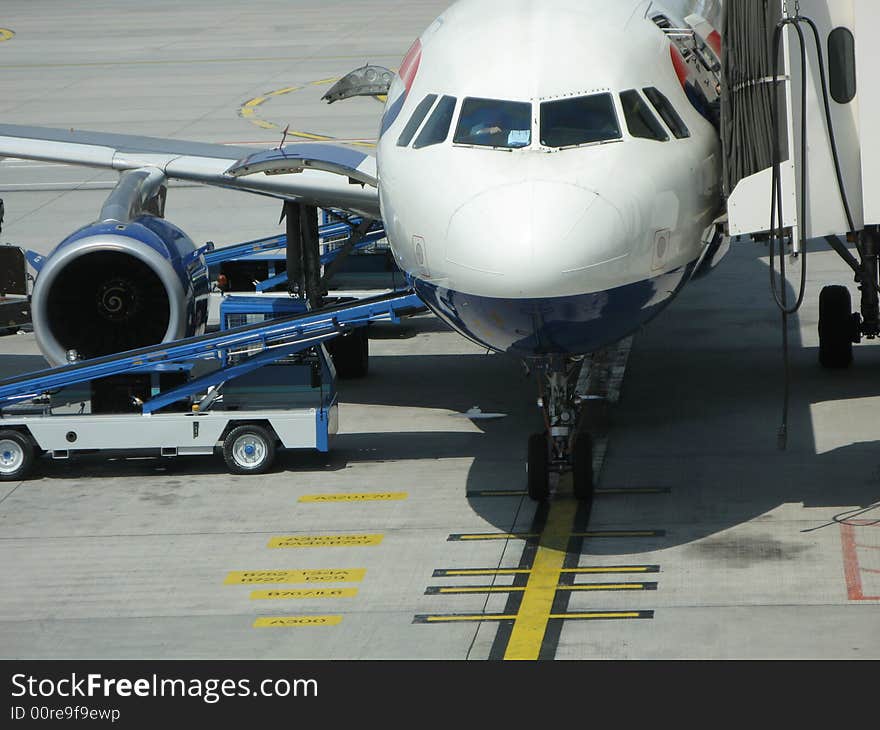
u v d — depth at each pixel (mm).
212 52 171875
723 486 44562
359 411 55719
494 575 38094
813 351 61500
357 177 51219
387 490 45719
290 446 47438
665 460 47562
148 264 49844
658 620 34531
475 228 35594
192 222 93438
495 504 43906
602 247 35281
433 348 66562
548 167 36750
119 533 42531
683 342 64375
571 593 36594
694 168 39031
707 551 39062
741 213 39875
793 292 73375
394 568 38906
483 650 33375
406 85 42438
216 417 47594
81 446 47875
